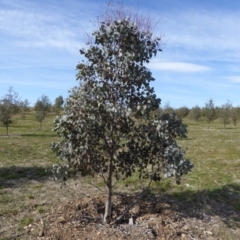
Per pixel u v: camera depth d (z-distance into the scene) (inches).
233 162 437.7
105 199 233.9
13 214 221.1
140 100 184.2
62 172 186.5
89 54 183.9
